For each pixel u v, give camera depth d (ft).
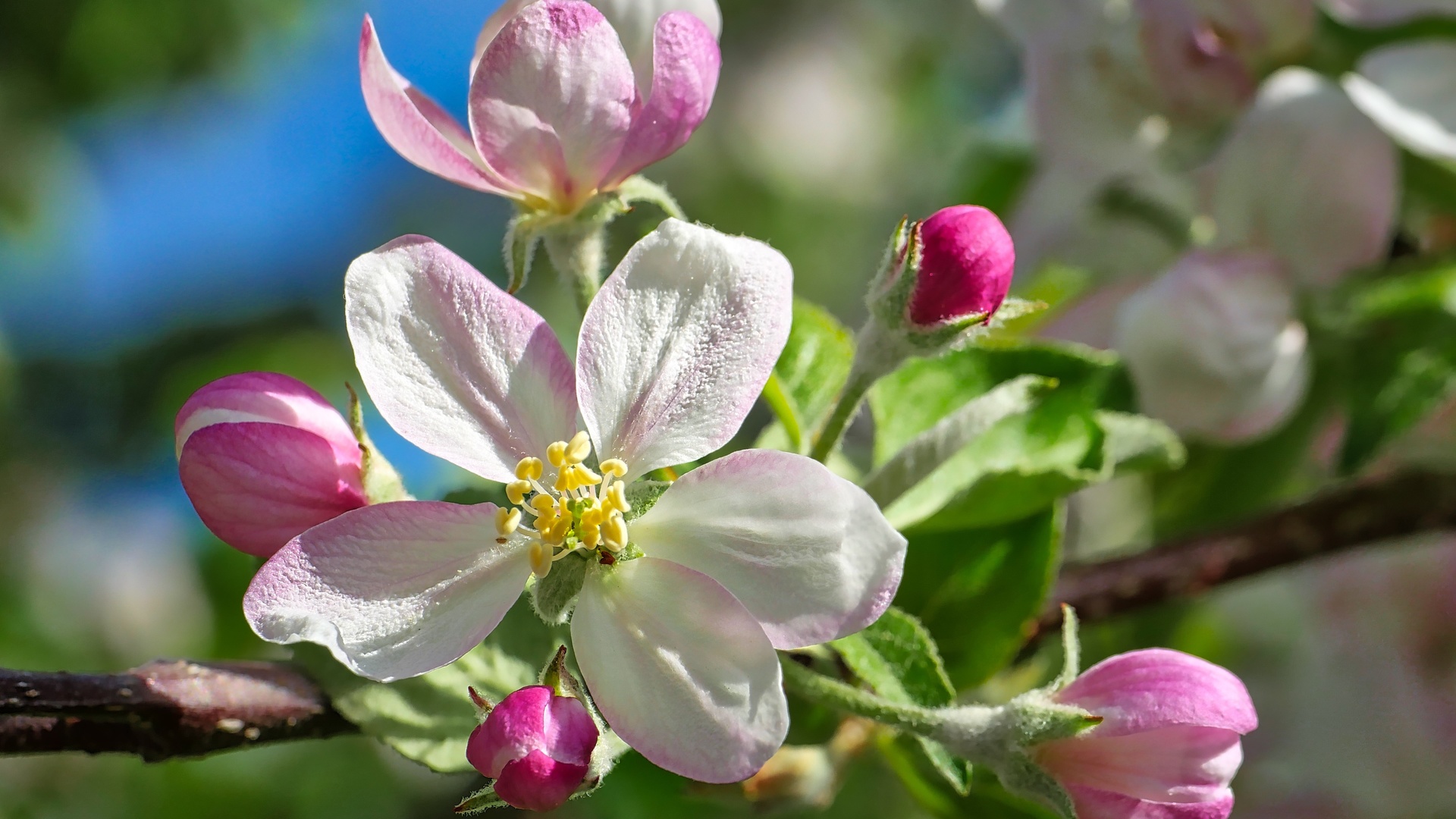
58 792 1.72
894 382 1.06
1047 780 0.93
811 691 0.94
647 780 1.09
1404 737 1.47
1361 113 1.09
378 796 1.74
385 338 0.91
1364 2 1.11
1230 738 0.92
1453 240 1.15
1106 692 0.93
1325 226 1.09
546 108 0.94
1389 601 1.47
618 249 1.33
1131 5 1.15
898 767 1.02
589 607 0.91
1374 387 1.10
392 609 0.90
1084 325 1.22
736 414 0.91
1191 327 1.09
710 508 0.91
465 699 0.96
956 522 1.02
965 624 1.01
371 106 0.94
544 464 0.92
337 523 0.90
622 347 0.92
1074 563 1.07
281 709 0.94
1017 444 1.04
